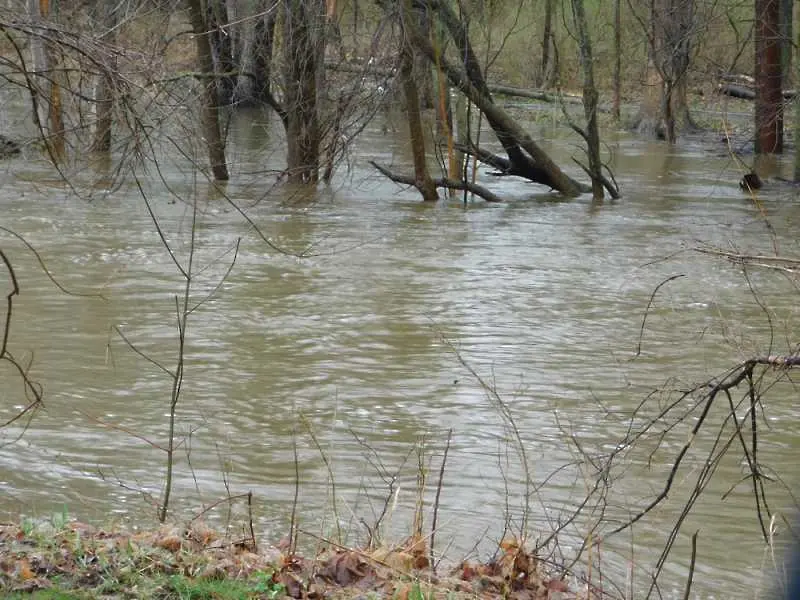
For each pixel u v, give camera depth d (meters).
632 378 11.23
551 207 22.94
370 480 8.45
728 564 7.20
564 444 9.34
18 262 15.94
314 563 6.13
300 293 14.61
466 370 11.38
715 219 21.58
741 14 36.88
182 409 10.02
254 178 24.62
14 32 8.66
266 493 8.18
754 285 15.72
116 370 11.05
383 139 32.59
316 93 23.22
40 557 5.83
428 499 8.10
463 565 6.44
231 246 17.53
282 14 23.20
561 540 7.49
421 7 23.08
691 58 35.69
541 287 15.39
